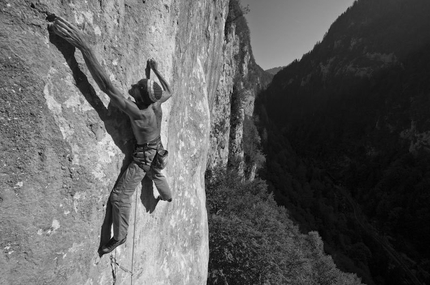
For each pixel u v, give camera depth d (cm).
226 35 4238
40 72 252
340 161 14388
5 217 232
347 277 4306
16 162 239
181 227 629
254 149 7056
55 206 270
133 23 372
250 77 10206
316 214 8056
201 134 759
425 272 7369
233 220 1972
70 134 283
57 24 254
